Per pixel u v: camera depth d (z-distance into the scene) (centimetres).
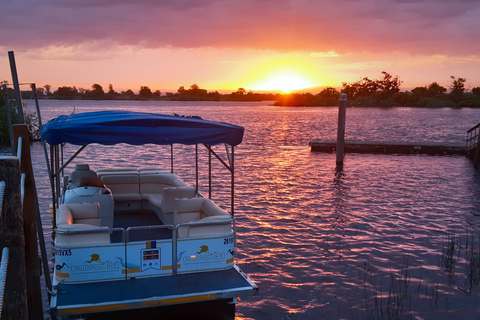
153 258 703
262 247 1177
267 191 1892
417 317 805
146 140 726
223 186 1994
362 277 986
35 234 597
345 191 1905
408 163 2753
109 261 684
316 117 9556
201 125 749
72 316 612
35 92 807
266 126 6512
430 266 1048
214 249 733
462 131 5541
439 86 16888
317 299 884
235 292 667
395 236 1277
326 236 1273
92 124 705
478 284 942
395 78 17175
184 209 853
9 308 351
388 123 7194
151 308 662
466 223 1426
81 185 892
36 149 3359
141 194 1080
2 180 343
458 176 2309
